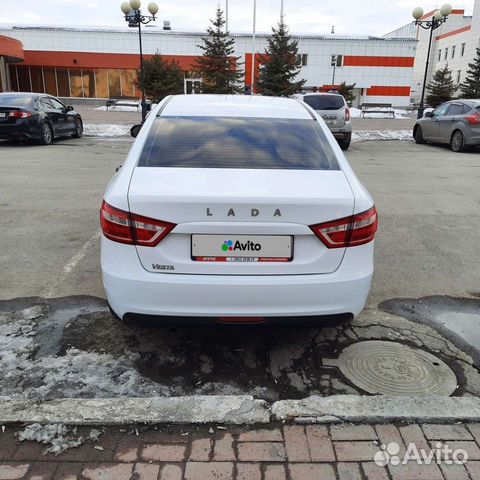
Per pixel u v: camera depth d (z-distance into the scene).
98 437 2.38
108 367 3.02
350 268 2.76
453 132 14.46
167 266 2.66
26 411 2.51
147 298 2.69
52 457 2.26
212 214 2.59
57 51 42.28
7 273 4.42
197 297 2.67
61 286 4.16
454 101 15.13
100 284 4.20
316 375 3.00
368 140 18.19
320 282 2.70
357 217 2.73
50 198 7.25
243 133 3.37
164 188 2.69
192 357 3.16
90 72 43.16
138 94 43.44
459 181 9.27
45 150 12.81
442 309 3.90
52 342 3.27
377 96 46.66
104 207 2.74
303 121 3.63
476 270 4.75
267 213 2.61
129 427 2.45
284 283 2.68
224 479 2.15
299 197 2.63
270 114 3.69
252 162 3.05
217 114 3.62
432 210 7.00
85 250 5.05
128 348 3.23
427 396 2.69
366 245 2.81
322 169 3.05
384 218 6.53
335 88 40.94
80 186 8.16
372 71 45.94
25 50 42.12
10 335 3.34
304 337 3.41
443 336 3.46
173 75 34.78
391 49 45.56
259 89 35.06
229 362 3.12
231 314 2.71
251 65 43.53
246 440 2.38
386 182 9.07
